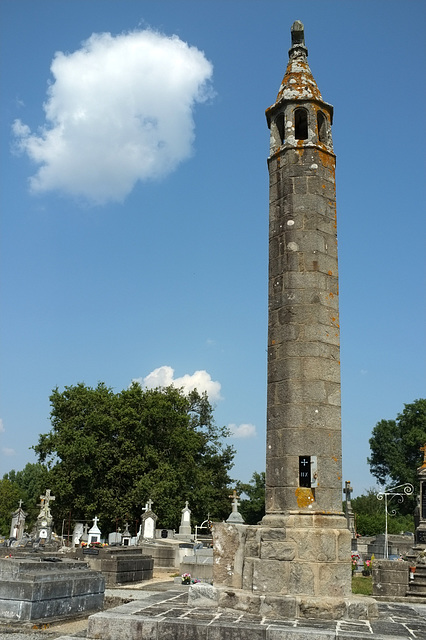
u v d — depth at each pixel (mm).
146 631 8500
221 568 10359
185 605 9906
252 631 8195
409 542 32094
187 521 39594
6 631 10875
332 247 11852
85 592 13180
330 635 7961
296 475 10438
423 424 70562
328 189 12109
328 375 11008
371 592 19047
